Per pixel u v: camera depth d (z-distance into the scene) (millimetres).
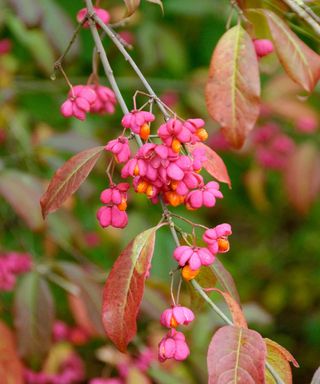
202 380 758
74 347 835
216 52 469
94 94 487
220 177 437
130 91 960
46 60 846
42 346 647
